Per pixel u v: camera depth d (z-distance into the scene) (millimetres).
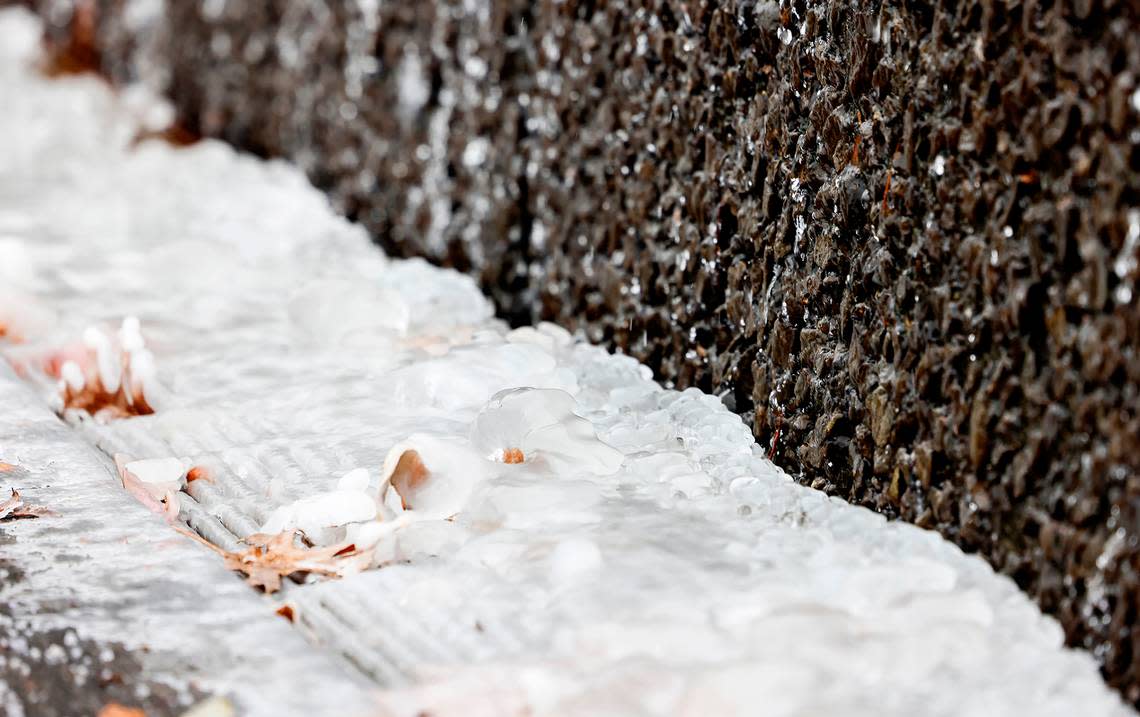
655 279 2463
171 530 2230
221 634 2096
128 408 2465
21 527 2223
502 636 2080
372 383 2480
